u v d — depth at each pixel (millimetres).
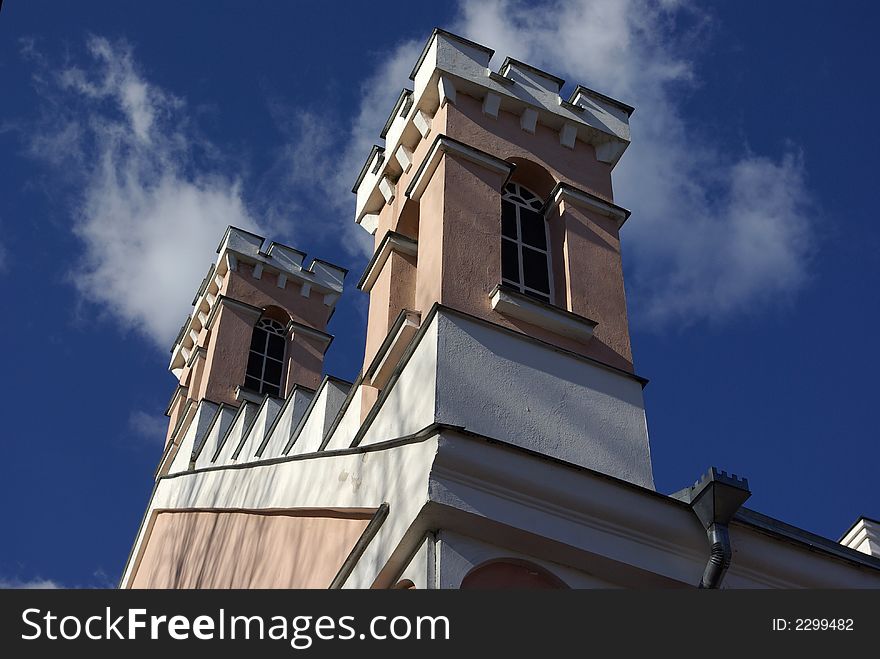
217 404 18438
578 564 9469
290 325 20109
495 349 10555
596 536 9555
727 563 9633
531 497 9453
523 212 12820
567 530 9445
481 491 9289
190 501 15977
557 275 12281
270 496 12930
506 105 13414
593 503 9609
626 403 10875
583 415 10516
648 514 9773
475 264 11461
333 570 10930
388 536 9500
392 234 13188
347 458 10945
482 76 13398
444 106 13086
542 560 9398
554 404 10438
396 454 10000
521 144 13195
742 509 10258
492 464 9359
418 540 9250
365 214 14398
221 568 14047
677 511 9930
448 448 9289
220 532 14594
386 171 14070
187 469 17078
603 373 11000
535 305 11195
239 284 20344
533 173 13125
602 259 12430
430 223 11906
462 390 10070
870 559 10617
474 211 11992
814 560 10375
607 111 14000
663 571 9617
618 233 12852
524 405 10273
